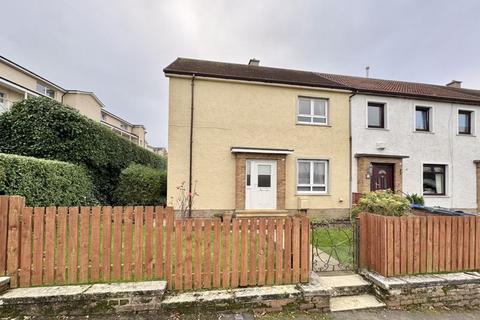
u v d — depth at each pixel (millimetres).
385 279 3848
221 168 9953
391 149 11508
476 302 3900
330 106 11109
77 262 3424
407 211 5695
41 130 8461
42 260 3346
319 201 10703
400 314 3541
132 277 3498
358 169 11125
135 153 13680
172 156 9602
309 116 11102
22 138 8430
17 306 3016
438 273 4105
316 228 8039
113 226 3477
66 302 3076
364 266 4344
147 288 3227
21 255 3305
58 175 7148
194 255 3633
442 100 12023
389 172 11570
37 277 3314
